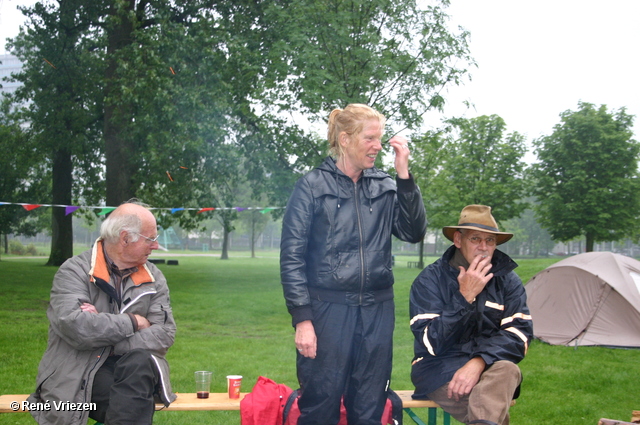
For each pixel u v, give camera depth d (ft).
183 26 56.85
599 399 21.29
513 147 107.24
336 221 10.50
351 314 10.46
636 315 31.45
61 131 74.90
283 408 11.53
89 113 76.84
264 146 59.00
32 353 25.63
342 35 44.86
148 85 53.72
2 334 30.35
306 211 10.48
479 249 12.35
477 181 104.78
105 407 10.92
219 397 12.44
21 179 98.48
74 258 11.73
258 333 34.91
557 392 22.18
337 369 10.28
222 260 147.74
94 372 10.85
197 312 43.01
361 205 10.74
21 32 75.15
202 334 34.09
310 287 10.53
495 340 11.73
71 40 72.02
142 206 12.88
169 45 54.75
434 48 47.42
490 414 10.68
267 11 49.39
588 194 97.76
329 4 47.42
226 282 68.54
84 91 73.72
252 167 62.13
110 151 63.62
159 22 58.29
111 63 64.64
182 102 53.83
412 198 10.94
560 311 33.45
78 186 91.91
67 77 73.77
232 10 62.64
